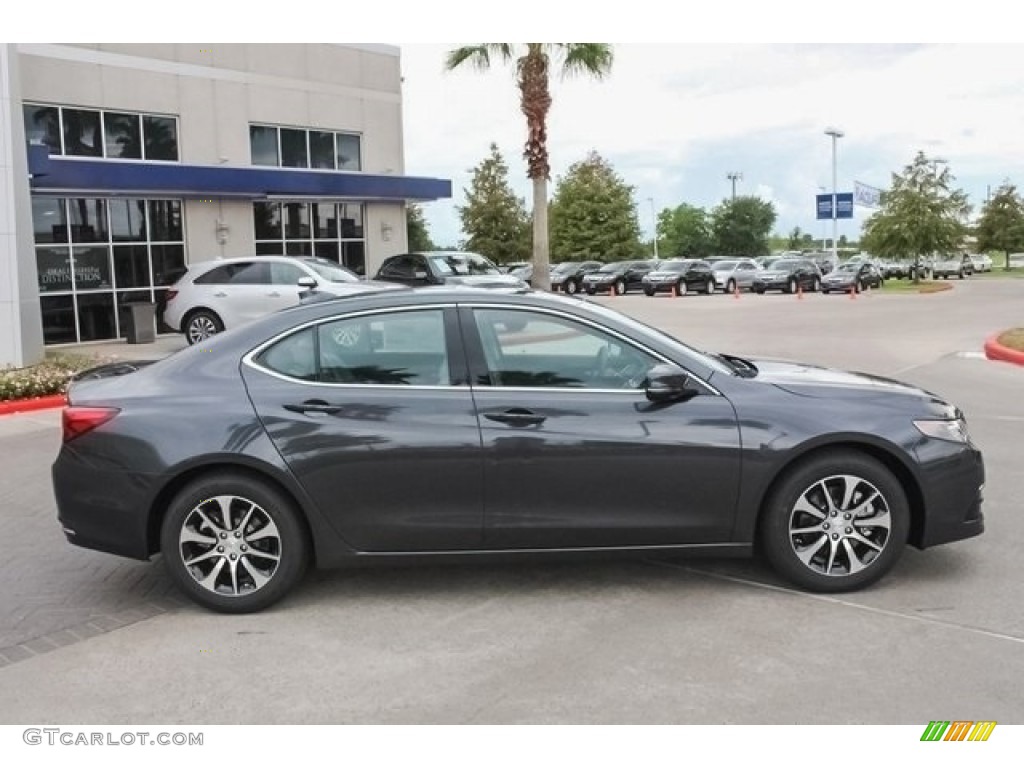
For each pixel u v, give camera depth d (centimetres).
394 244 2581
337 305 491
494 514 473
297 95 2342
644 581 512
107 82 1961
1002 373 1350
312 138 2408
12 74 1391
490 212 5934
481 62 2088
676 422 472
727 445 471
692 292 4238
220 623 469
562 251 6588
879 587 495
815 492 482
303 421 468
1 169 1344
